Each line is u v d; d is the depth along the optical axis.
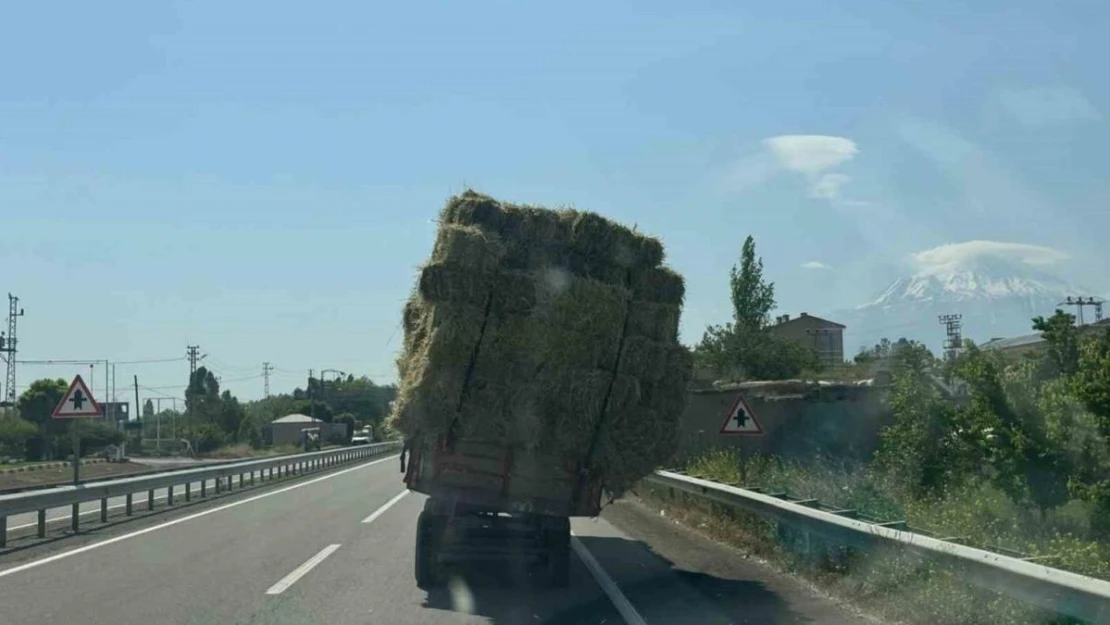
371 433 100.62
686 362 12.34
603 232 12.16
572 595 11.55
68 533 17.31
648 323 12.12
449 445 11.76
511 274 11.56
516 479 11.88
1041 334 15.03
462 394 11.56
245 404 137.25
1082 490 12.66
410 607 10.71
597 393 11.74
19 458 69.62
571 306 11.68
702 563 14.04
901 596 9.91
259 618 9.99
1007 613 8.62
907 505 15.06
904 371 19.66
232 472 29.05
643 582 12.44
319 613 10.29
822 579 11.89
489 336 11.53
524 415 11.62
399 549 15.16
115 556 14.35
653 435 12.10
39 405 83.56
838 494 16.08
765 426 24.19
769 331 43.84
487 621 10.05
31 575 12.58
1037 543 11.52
